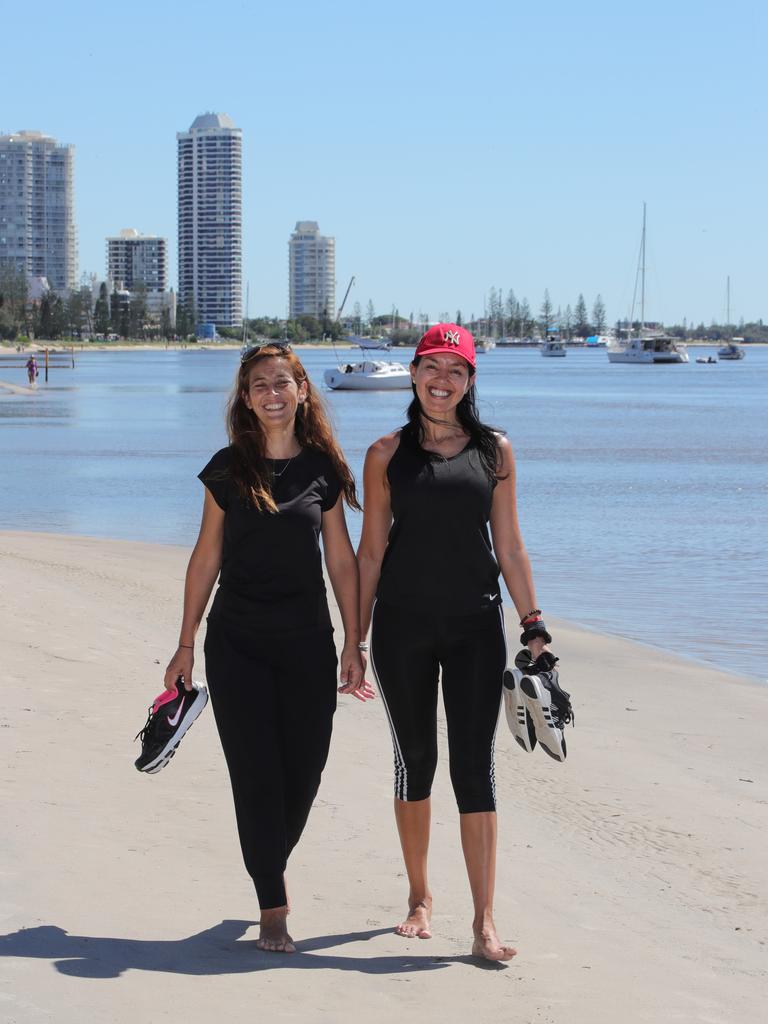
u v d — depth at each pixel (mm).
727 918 4789
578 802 6355
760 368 149375
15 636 9438
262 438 4305
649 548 18000
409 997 3762
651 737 7945
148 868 4785
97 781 5914
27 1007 3480
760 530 19984
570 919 4637
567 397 78125
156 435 43125
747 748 7719
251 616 4227
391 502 4352
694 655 10930
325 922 4422
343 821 5594
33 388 82000
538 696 4207
